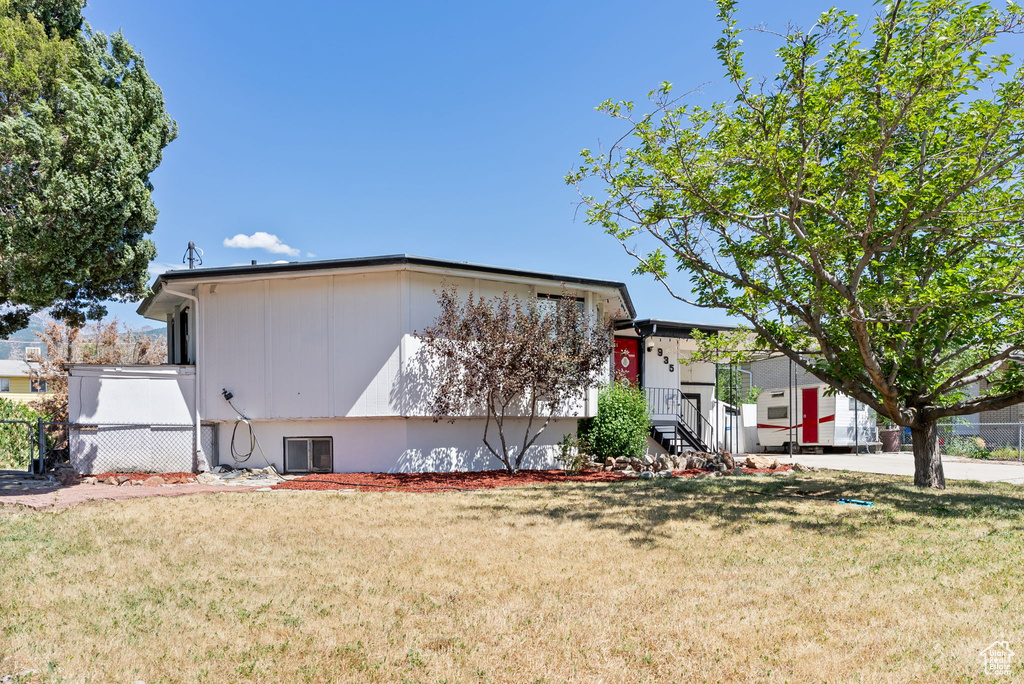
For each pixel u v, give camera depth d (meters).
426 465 13.55
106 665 3.74
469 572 5.79
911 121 8.73
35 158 9.41
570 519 8.34
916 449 11.93
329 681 3.60
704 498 10.21
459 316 13.31
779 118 8.93
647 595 5.11
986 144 8.52
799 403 22.28
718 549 6.67
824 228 9.80
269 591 5.21
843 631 4.32
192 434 13.35
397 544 6.91
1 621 4.42
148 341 27.73
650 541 7.04
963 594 5.12
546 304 14.55
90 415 12.66
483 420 14.30
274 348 13.46
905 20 8.24
